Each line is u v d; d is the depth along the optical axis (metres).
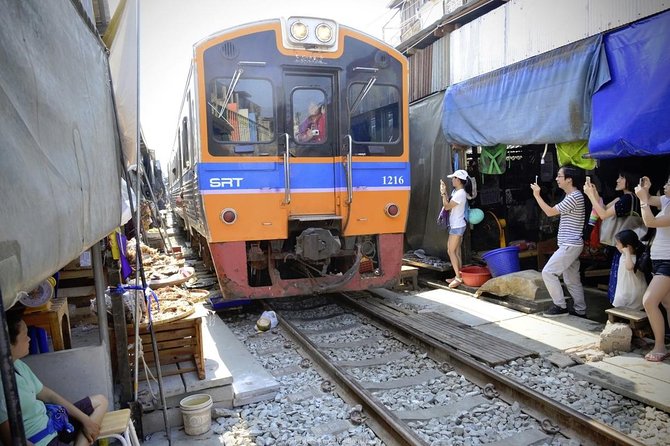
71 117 2.10
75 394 3.38
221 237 6.25
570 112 5.93
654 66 4.97
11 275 1.25
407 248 10.12
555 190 8.68
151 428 3.85
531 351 4.94
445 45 8.30
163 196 22.48
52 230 1.62
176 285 5.66
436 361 5.01
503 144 7.39
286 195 6.38
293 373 4.87
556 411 3.63
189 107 7.08
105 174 3.00
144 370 4.28
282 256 6.61
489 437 3.52
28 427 2.39
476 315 6.40
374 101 6.83
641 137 5.05
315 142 6.58
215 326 6.05
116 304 3.70
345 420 3.82
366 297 7.78
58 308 3.83
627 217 5.62
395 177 6.90
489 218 9.16
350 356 5.28
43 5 1.82
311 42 6.43
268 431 3.70
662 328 4.60
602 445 3.30
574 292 6.16
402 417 3.82
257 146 6.32
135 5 4.20
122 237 4.21
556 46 6.13
